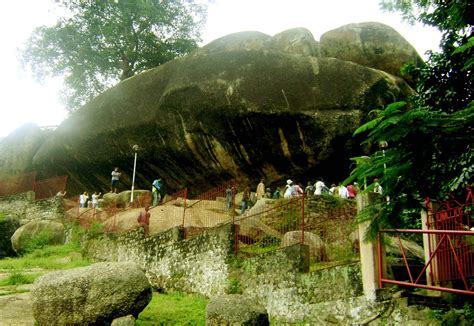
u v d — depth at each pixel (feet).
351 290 22.26
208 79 60.90
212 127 60.54
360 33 70.18
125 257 42.50
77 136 73.05
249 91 58.44
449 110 29.96
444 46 30.50
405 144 12.03
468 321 18.06
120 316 23.31
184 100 61.62
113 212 51.24
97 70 90.43
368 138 12.50
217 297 23.84
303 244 26.48
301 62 60.54
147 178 71.61
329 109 57.00
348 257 24.18
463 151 12.01
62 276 24.26
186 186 69.21
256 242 32.53
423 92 32.04
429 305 19.21
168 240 38.17
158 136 65.46
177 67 66.49
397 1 43.39
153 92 67.41
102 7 84.74
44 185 69.62
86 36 86.02
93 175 76.95
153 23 89.04
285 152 59.72
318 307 23.67
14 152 83.05
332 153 58.44
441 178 12.46
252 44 69.72
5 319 25.61
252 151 60.95
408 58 67.77
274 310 26.35
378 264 21.57
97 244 47.91
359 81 58.34
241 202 53.78
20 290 31.58
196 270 33.88
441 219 21.59
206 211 44.37
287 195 49.29
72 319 22.89
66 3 85.05
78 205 61.31
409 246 29.43
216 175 65.46
